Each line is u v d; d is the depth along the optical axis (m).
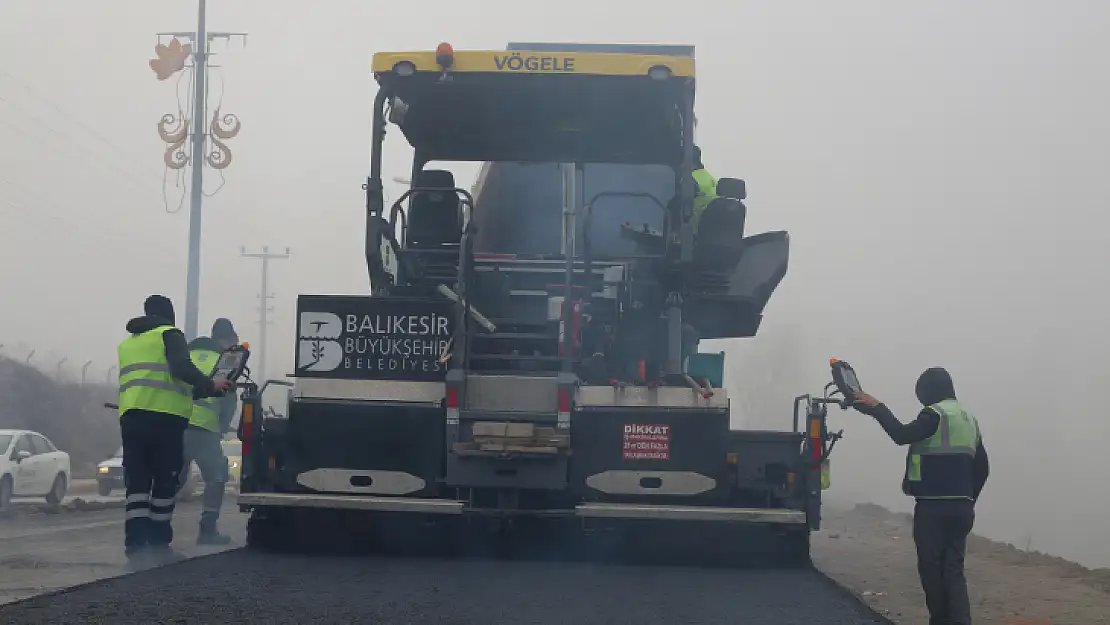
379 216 10.01
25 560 9.12
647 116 10.92
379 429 9.17
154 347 8.90
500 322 10.34
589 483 8.99
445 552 9.66
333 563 8.85
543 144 11.20
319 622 6.32
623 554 9.45
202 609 6.61
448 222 11.10
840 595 7.71
